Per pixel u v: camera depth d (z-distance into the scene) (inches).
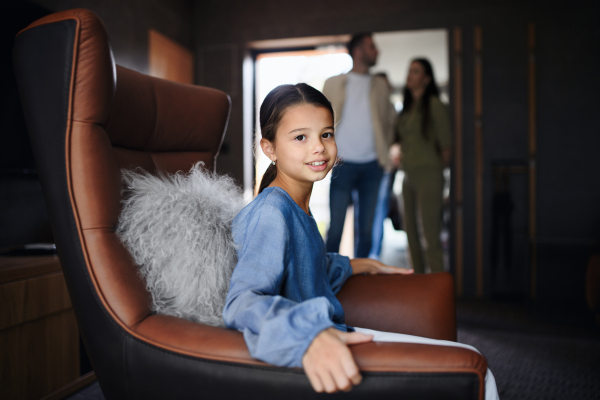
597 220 129.6
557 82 132.7
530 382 68.5
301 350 20.7
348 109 114.0
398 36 143.2
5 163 70.9
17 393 49.8
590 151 130.3
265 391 22.5
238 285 25.7
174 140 44.9
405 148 122.0
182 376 24.4
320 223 152.2
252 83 159.8
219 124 50.5
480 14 137.1
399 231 146.6
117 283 27.7
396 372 21.1
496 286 136.3
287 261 28.8
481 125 137.3
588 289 100.6
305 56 157.2
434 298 39.5
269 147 33.9
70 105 27.8
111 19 109.3
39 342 53.0
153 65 129.1
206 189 34.5
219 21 155.2
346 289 41.4
